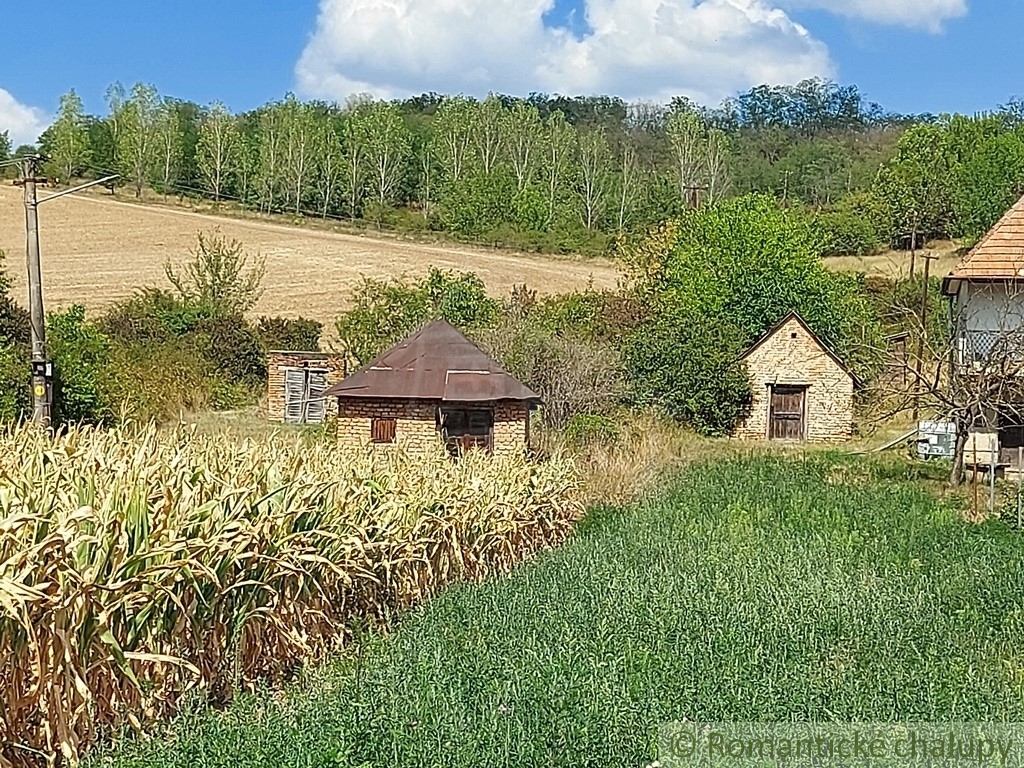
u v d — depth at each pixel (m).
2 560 7.64
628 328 49.31
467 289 48.16
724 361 44.31
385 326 47.03
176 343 51.84
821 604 13.19
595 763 7.46
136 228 81.75
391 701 8.35
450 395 27.80
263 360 52.91
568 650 10.38
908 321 43.78
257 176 100.31
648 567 15.97
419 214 103.00
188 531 9.24
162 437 14.78
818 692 9.15
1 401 29.61
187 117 111.12
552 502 19.41
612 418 36.88
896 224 79.69
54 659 7.78
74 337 34.38
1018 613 12.87
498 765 7.16
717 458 32.88
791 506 23.45
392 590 13.21
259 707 8.61
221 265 62.12
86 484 9.16
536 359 38.31
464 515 15.27
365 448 16.78
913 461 34.31
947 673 10.00
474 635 11.15
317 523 11.48
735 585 14.43
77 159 101.25
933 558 17.36
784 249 53.56
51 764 7.70
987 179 79.38
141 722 8.43
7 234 76.50
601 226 98.69
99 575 8.20
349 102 116.25
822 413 45.09
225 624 9.76
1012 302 33.06
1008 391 28.89
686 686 9.09
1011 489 26.94
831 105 125.12
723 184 100.06
